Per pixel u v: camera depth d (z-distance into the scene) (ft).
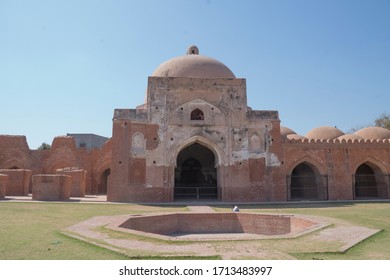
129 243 15.80
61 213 27.86
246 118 46.60
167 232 26.84
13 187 49.65
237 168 45.32
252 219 27.71
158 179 43.86
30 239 16.46
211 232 27.99
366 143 49.96
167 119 45.37
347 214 28.60
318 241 16.58
